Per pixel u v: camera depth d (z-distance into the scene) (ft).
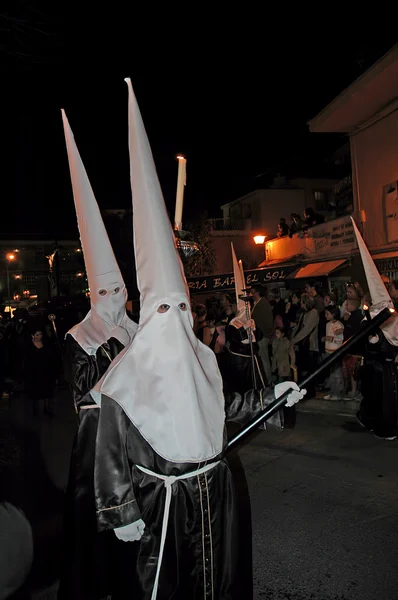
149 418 8.08
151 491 8.16
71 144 12.76
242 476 18.44
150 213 8.47
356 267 44.88
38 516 15.60
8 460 21.98
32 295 112.78
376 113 42.04
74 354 11.78
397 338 20.97
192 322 8.86
